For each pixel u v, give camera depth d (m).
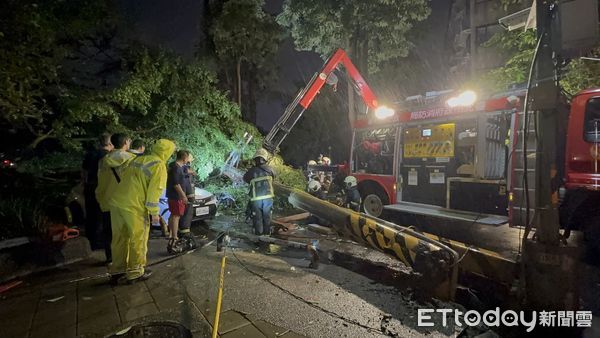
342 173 10.11
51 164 8.36
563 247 3.09
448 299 3.86
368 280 4.61
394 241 4.40
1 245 4.54
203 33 15.25
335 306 3.86
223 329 3.35
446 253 3.90
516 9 11.78
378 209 8.60
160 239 6.45
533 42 8.25
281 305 3.86
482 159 6.45
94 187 5.47
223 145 9.85
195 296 4.05
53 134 7.46
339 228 5.39
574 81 7.39
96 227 5.60
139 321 3.48
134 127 8.98
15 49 5.44
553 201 3.10
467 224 6.18
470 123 6.71
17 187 6.29
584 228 5.20
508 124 5.99
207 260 5.31
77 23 6.80
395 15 16.09
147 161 4.36
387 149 8.55
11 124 7.05
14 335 3.24
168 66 8.54
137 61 8.12
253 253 5.70
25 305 3.81
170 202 5.55
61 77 7.33
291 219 8.06
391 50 17.62
